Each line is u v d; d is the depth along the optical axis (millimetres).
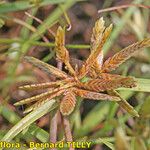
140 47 121
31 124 168
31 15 207
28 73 216
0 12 201
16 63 199
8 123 208
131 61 220
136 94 214
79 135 198
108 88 119
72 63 149
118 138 128
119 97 127
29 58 130
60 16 212
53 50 212
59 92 124
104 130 194
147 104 154
